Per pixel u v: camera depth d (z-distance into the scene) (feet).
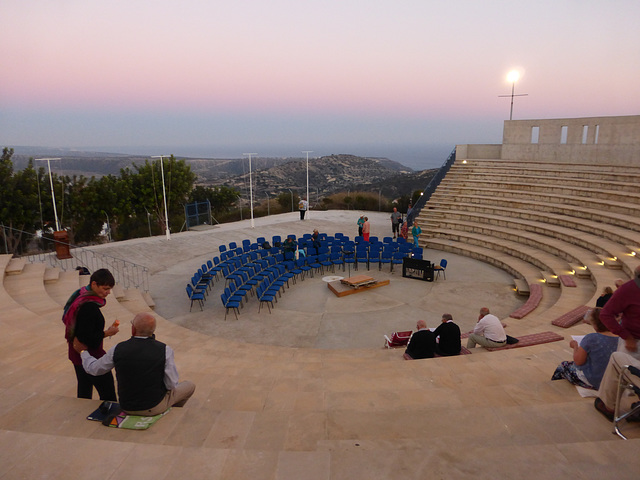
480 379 21.45
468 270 59.67
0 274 42.75
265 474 10.00
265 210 125.29
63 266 60.29
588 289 43.60
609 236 55.52
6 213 82.58
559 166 82.23
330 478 9.82
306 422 14.43
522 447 10.92
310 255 61.93
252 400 18.57
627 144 76.38
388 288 52.01
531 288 46.78
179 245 76.38
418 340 26.78
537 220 69.00
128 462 10.39
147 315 13.16
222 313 44.42
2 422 13.14
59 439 11.24
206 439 12.92
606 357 16.28
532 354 25.35
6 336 26.37
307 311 44.65
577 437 13.09
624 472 9.80
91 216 100.42
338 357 30.01
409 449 11.35
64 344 25.05
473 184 87.76
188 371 24.68
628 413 12.91
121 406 13.17
